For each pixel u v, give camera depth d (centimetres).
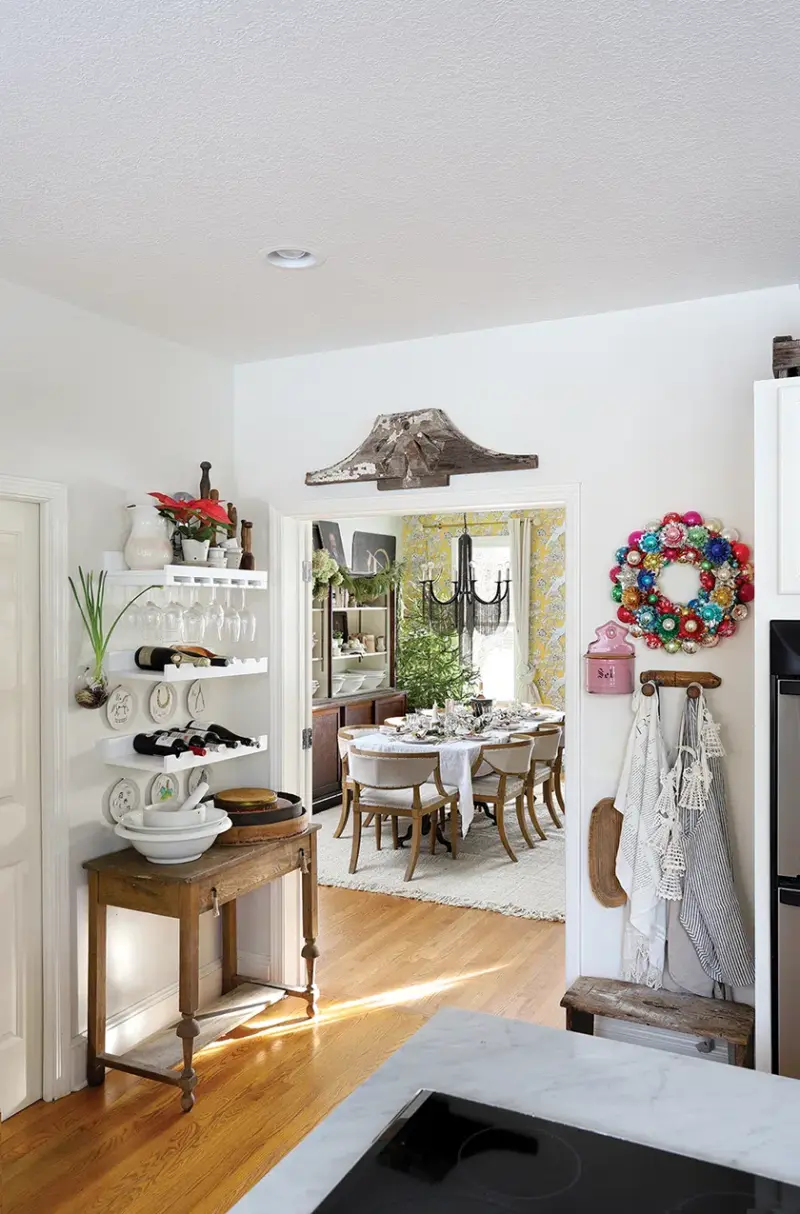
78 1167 274
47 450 311
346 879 555
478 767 609
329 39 166
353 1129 141
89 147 206
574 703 335
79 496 323
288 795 385
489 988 401
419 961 432
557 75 178
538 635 867
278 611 395
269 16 159
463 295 310
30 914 311
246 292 306
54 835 314
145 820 323
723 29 163
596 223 251
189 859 326
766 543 253
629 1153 133
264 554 397
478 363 352
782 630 248
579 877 333
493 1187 124
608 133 201
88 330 327
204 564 353
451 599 895
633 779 318
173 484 367
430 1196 122
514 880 553
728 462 312
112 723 337
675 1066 160
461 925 480
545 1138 136
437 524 907
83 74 176
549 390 340
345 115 193
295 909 404
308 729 413
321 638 746
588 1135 137
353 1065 334
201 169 217
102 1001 323
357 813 571
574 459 336
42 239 260
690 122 196
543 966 425
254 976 402
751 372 309
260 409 397
